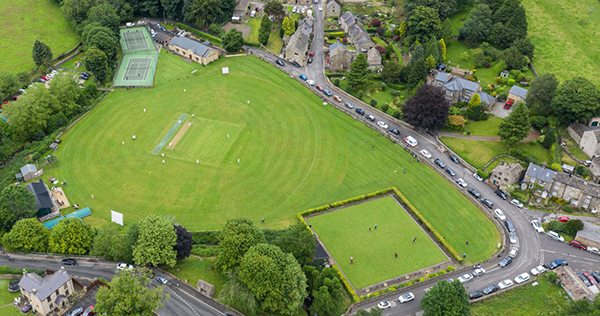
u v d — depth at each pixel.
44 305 165.12
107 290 161.38
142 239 180.50
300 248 185.25
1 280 181.12
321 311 169.50
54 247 188.50
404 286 187.50
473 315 178.25
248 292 166.62
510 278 192.50
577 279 187.62
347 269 196.25
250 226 187.00
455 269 195.00
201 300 175.00
